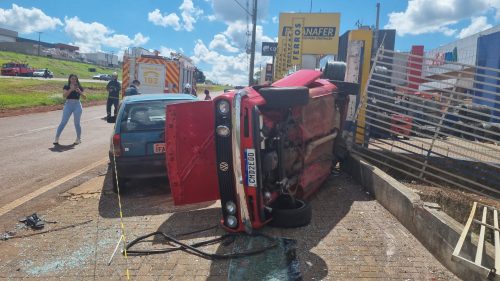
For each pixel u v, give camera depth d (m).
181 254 4.57
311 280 3.98
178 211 6.04
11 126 16.03
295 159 5.72
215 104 4.78
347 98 7.75
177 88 20.78
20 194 7.18
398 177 8.27
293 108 5.47
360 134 8.59
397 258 4.45
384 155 8.15
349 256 4.48
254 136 4.65
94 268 4.30
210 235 5.06
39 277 4.14
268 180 5.17
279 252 4.53
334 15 27.59
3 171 8.84
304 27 27.88
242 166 4.72
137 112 7.39
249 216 4.86
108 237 5.10
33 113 20.77
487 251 3.93
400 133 8.18
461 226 4.24
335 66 7.80
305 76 6.55
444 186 7.71
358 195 6.73
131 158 6.98
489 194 7.60
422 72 8.24
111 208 6.27
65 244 4.92
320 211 5.93
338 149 7.87
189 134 5.36
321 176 6.85
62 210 6.19
